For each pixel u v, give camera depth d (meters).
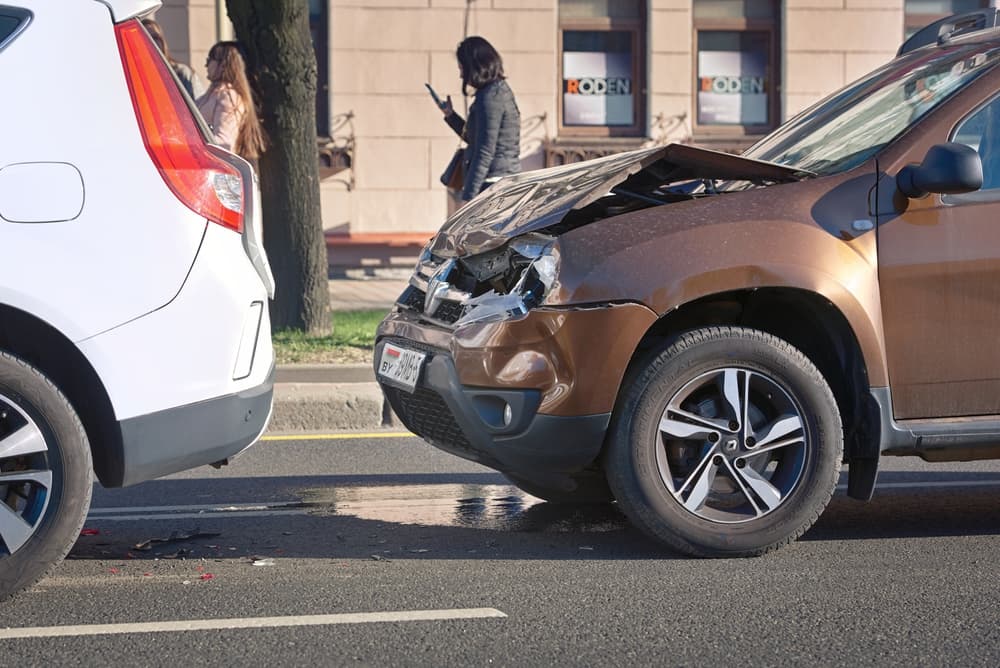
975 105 5.18
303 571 4.91
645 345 5.25
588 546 5.28
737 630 4.18
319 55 17.22
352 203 17.33
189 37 16.52
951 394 5.11
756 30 17.89
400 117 17.31
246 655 3.94
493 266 5.18
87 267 4.41
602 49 17.78
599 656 3.93
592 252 4.88
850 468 5.24
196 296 4.59
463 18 17.27
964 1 18.00
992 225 5.09
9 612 4.38
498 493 6.38
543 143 17.50
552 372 4.84
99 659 3.90
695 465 5.01
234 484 6.61
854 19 17.78
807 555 5.12
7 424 4.40
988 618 4.30
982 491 6.39
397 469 7.00
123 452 4.49
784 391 4.99
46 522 4.38
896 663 3.87
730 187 5.48
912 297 5.04
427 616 4.32
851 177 5.09
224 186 4.71
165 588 4.67
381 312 13.05
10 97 4.37
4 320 4.38
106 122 4.47
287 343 10.30
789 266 4.89
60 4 4.47
